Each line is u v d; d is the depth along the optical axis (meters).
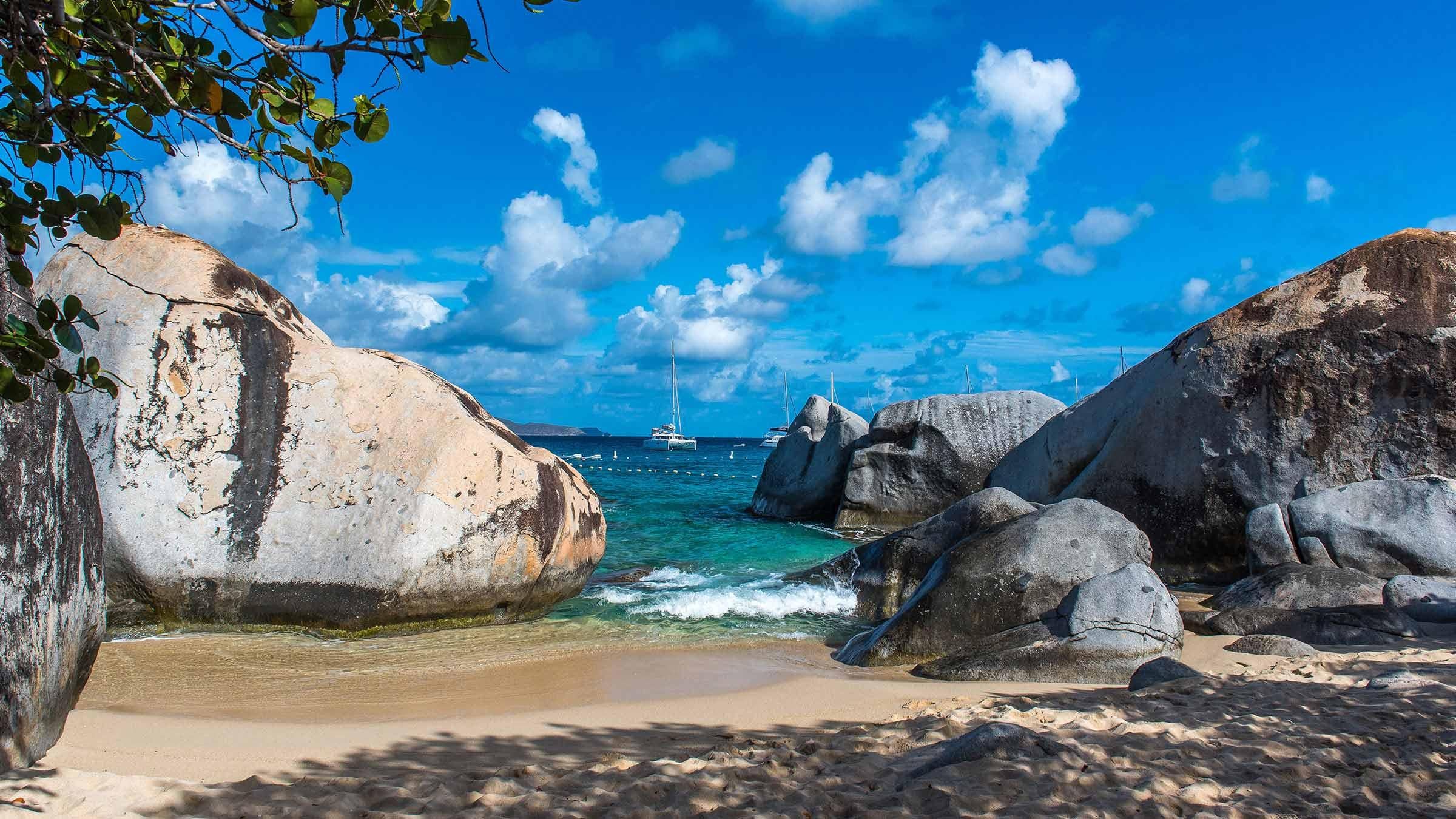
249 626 7.96
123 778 3.70
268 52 1.87
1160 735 4.57
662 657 7.40
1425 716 4.93
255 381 8.16
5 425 3.91
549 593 9.12
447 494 8.15
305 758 4.37
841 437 20.02
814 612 9.44
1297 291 11.74
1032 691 6.01
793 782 3.89
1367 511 9.62
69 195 2.04
